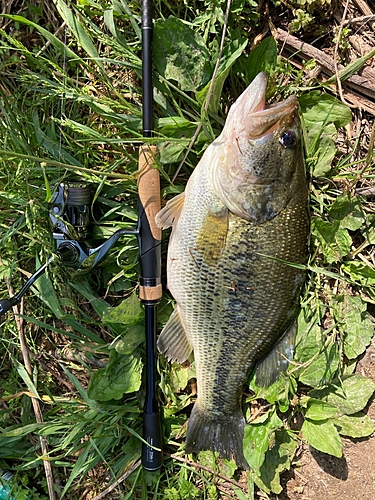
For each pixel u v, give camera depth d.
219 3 0.48
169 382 0.55
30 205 0.49
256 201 0.44
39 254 0.53
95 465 0.56
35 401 0.55
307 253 0.49
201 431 0.53
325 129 0.52
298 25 0.52
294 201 0.45
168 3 0.50
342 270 0.54
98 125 0.54
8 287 0.54
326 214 0.54
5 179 0.53
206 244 0.46
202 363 0.50
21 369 0.54
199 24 0.50
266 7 0.52
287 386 0.52
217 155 0.44
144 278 0.49
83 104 0.53
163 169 0.51
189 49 0.48
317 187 0.54
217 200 0.45
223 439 0.54
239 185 0.44
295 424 0.56
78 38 0.48
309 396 0.55
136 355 0.55
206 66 0.49
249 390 0.56
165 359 0.55
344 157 0.55
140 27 0.50
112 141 0.47
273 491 0.54
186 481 0.55
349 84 0.53
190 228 0.47
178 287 0.48
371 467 0.54
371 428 0.54
